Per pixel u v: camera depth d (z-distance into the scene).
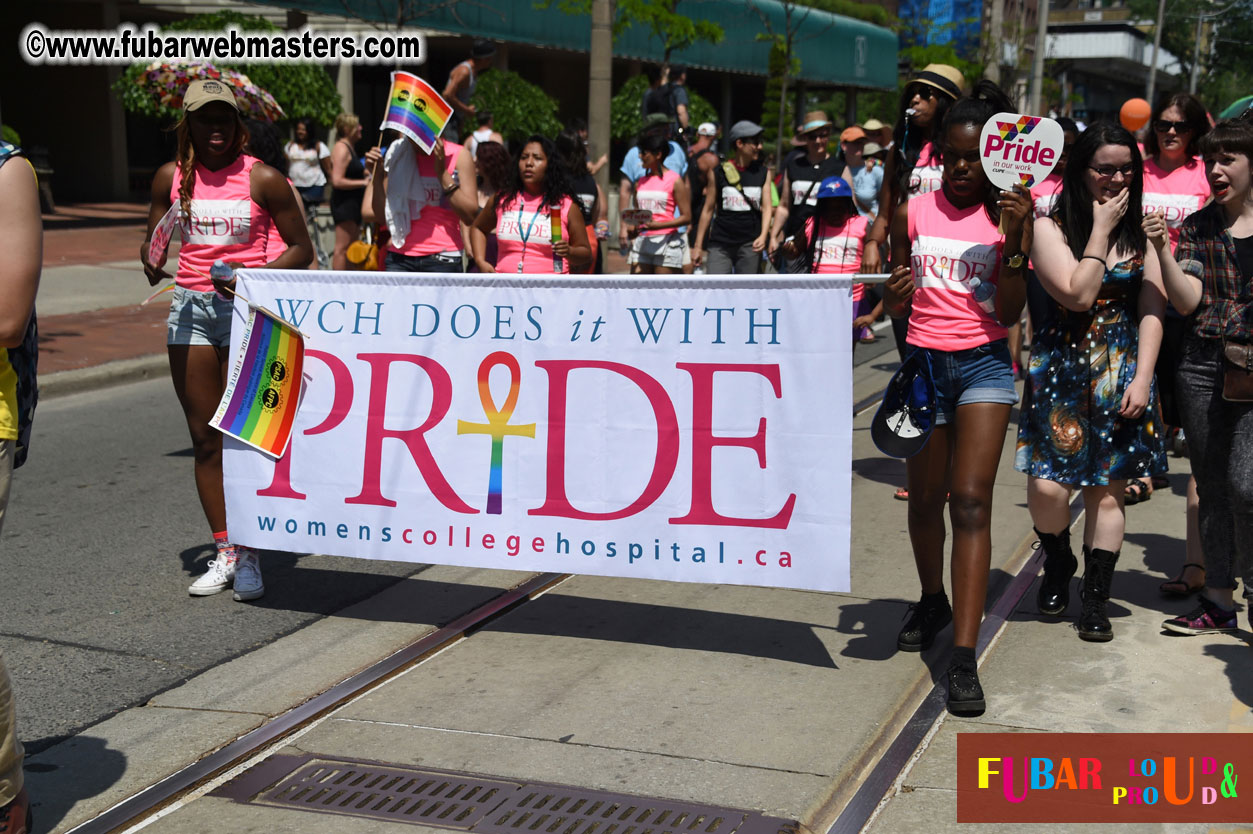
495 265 6.59
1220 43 55.88
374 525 4.43
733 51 29.47
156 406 8.96
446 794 3.21
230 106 4.59
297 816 3.11
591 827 3.04
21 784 2.86
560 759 3.40
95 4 25.28
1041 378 4.36
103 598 4.84
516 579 5.11
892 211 5.45
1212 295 4.14
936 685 3.97
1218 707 3.77
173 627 4.50
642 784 3.25
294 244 4.82
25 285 2.75
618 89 31.22
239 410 4.53
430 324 4.29
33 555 5.42
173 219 4.66
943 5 31.42
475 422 4.28
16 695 3.87
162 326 11.84
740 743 3.48
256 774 3.33
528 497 4.24
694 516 4.05
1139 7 57.22
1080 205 4.18
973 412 3.85
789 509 3.96
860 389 9.31
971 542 3.81
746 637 4.37
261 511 4.57
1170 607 4.70
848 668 4.06
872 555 5.36
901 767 3.38
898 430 3.95
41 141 26.61
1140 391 4.12
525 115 21.19
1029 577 5.00
